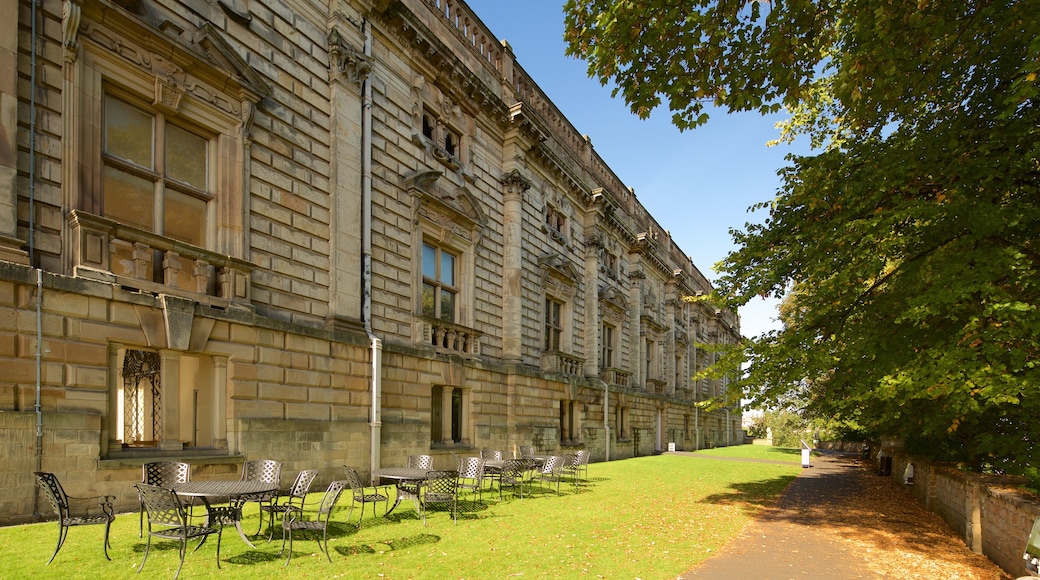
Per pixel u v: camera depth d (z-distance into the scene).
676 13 8.24
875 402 14.54
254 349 11.52
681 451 41.28
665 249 42.62
